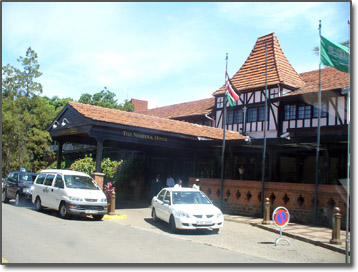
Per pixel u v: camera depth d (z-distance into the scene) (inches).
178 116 1304.1
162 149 906.7
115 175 895.1
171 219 464.4
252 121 1034.7
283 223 409.1
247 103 1056.8
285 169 884.6
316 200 538.9
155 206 537.0
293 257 342.6
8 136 1262.3
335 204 521.7
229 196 682.2
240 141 688.4
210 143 745.0
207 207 469.7
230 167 900.0
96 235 389.4
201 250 347.6
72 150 1347.2
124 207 741.3
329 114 829.8
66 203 502.6
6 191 713.0
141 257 297.6
